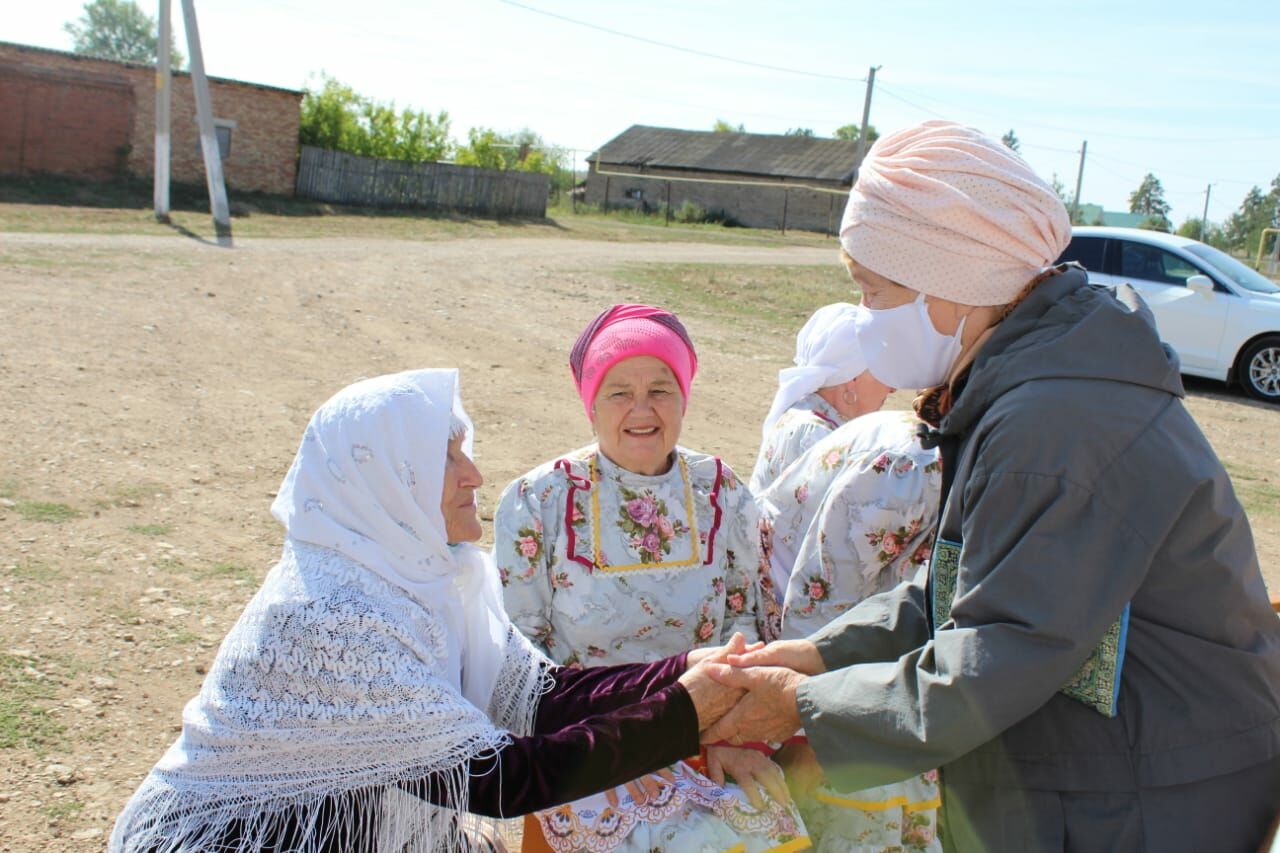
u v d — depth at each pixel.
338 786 2.03
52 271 13.18
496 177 35.72
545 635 2.70
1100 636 1.87
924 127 2.14
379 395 2.12
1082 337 1.94
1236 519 1.92
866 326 2.23
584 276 18.48
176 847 2.02
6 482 5.90
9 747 3.43
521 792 2.08
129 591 4.69
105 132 28.17
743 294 18.03
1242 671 1.93
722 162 55.03
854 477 2.54
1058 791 1.98
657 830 2.20
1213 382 13.11
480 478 2.32
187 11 20.69
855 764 2.05
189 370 8.98
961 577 1.98
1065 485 1.86
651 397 2.64
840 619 2.36
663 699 2.25
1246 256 59.22
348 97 35.06
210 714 2.06
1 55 26.44
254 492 6.21
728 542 2.80
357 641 2.00
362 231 24.27
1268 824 1.95
